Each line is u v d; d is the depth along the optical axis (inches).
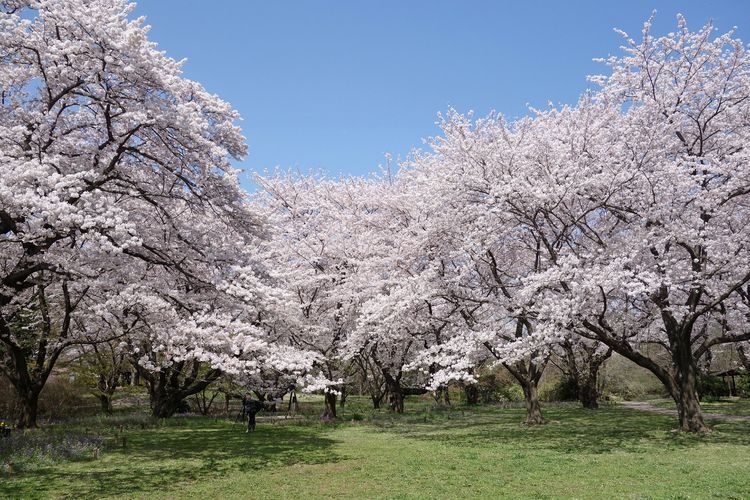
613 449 481.7
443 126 665.0
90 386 874.8
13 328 693.9
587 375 1008.9
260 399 944.3
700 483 343.3
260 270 487.5
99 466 414.6
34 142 426.6
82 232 372.5
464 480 363.3
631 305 601.0
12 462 391.9
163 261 460.8
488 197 551.5
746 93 555.2
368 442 558.3
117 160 454.6
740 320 577.0
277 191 920.9
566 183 506.0
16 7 428.8
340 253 860.6
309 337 802.8
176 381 830.5
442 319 690.8
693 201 517.3
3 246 494.3
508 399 1268.5
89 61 408.2
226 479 371.2
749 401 1109.1
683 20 567.2
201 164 457.7
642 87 587.2
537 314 538.0
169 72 453.4
